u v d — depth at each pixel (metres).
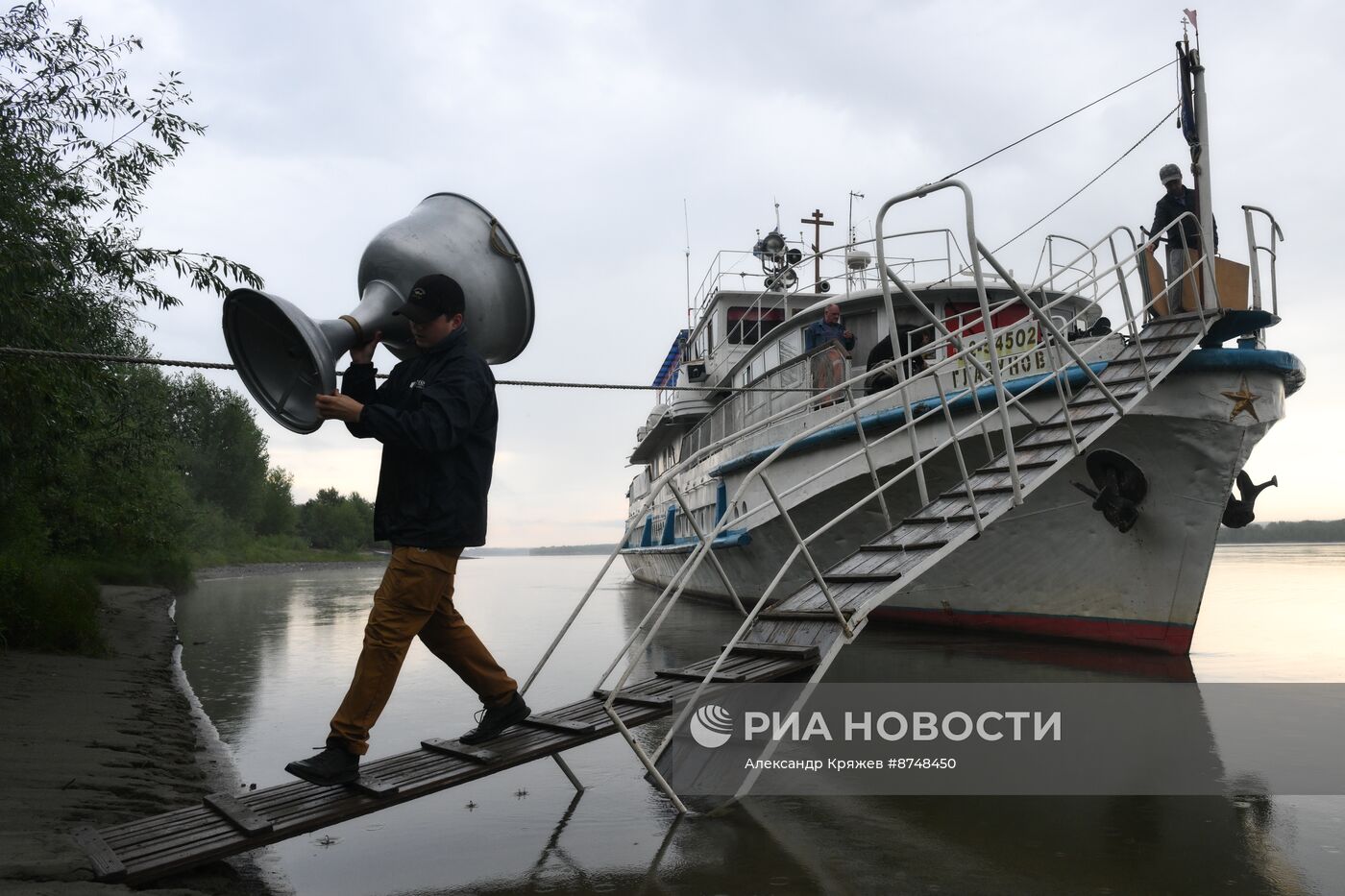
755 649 4.53
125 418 14.38
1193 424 8.06
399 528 3.33
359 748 3.32
